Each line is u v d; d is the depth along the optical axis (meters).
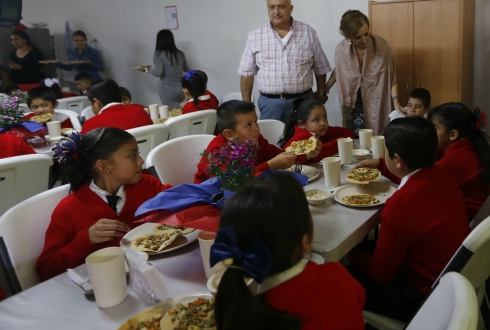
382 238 1.50
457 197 1.53
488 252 1.12
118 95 3.38
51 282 1.25
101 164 1.55
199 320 0.95
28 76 6.10
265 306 0.74
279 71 3.72
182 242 1.40
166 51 5.25
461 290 0.80
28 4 7.00
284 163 1.83
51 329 1.03
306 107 2.48
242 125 2.02
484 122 1.98
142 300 1.13
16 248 1.41
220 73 5.67
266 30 3.74
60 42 6.99
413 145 1.49
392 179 1.97
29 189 2.32
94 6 6.51
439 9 3.63
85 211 1.56
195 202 1.32
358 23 3.49
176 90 5.41
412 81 3.90
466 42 3.73
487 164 1.92
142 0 6.03
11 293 1.38
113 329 1.02
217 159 1.30
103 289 1.09
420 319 0.90
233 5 5.28
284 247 0.79
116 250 1.15
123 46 6.45
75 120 4.16
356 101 3.89
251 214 0.78
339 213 1.58
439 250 1.46
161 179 2.22
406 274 1.57
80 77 5.68
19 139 2.65
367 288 1.59
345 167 2.18
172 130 3.22
